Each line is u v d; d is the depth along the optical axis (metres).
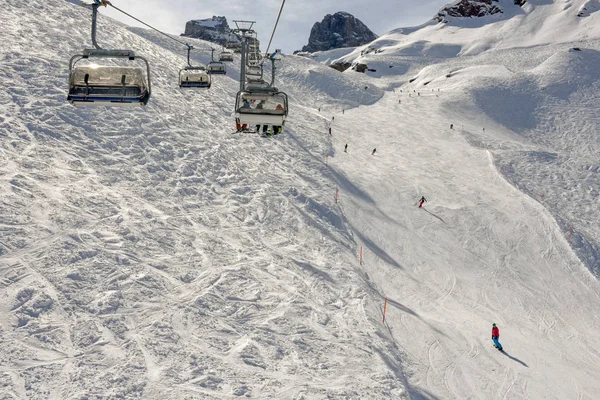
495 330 18.09
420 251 27.05
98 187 19.95
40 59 29.75
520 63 118.81
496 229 31.69
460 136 55.81
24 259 13.84
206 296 15.16
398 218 31.31
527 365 17.20
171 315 13.69
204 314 14.22
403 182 38.28
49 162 20.02
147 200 20.77
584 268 27.78
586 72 87.94
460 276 24.94
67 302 12.82
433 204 34.56
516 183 40.88
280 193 27.47
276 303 16.03
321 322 15.65
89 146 23.03
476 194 37.50
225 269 17.39
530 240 30.61
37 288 12.86
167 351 12.09
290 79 88.19
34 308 12.16
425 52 156.12
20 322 11.56
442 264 25.98
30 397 9.46
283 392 11.52
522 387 15.61
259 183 27.84
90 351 11.34
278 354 13.22
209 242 19.27
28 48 31.09
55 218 16.38
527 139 62.88
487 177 42.03
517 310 22.27
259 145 36.06
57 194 17.97
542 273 26.88
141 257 16.27
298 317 15.50
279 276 18.17
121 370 10.92
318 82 87.56
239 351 12.88
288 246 21.56
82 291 13.46
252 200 25.23
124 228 17.58
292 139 41.91
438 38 177.88
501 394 14.92
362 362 13.80
